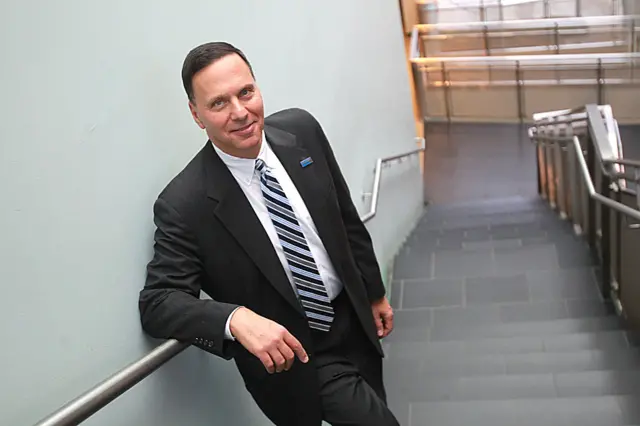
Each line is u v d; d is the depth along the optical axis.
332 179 2.00
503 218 6.88
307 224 1.86
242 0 2.65
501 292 4.73
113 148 1.65
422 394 3.50
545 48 10.10
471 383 3.49
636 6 8.94
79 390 1.48
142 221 1.77
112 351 1.60
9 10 1.34
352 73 4.83
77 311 1.49
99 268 1.57
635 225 3.56
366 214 4.76
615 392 3.21
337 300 1.96
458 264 5.38
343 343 1.97
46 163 1.41
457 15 10.45
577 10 10.05
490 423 3.08
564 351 3.69
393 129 6.46
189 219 1.69
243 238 1.73
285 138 1.89
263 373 1.86
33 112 1.38
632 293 3.82
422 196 8.35
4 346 1.28
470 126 10.37
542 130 7.46
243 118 1.63
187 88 1.66
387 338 4.34
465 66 10.22
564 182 6.23
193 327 1.58
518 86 10.09
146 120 1.82
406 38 10.10
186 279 1.67
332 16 4.31
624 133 8.88
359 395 1.91
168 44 1.97
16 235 1.32
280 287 1.77
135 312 1.70
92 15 1.60
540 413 3.07
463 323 4.41
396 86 6.78
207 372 2.02
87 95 1.56
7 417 1.28
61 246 1.45
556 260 5.12
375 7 5.88
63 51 1.49
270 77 3.00
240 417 2.23
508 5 10.22
